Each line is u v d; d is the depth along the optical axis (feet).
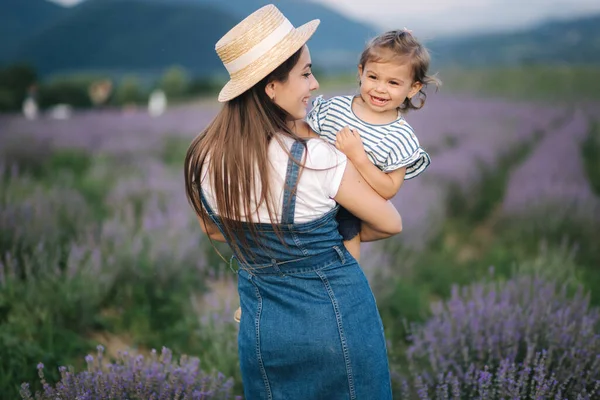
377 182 5.88
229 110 5.81
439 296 15.89
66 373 7.86
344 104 6.59
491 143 34.94
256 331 5.95
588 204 19.61
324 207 5.71
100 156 32.48
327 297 5.83
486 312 9.95
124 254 13.93
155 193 20.83
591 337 8.92
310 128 6.69
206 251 16.31
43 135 36.17
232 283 13.50
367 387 5.90
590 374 8.14
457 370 8.79
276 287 5.96
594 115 56.34
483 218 24.08
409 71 6.26
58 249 13.71
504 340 9.09
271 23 5.66
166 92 164.66
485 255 18.79
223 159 5.70
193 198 6.37
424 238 18.43
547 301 10.37
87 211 18.37
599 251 18.01
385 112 6.44
